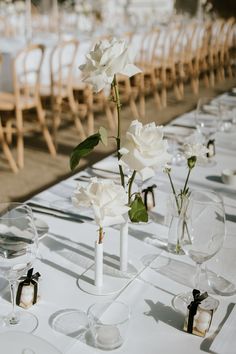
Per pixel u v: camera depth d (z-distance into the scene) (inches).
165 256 53.7
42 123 168.4
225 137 105.2
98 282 47.0
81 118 215.9
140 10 454.0
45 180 149.9
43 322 41.7
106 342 38.5
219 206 44.9
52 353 34.9
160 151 39.4
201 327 40.1
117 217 40.2
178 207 53.8
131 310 43.6
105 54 39.7
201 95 278.1
